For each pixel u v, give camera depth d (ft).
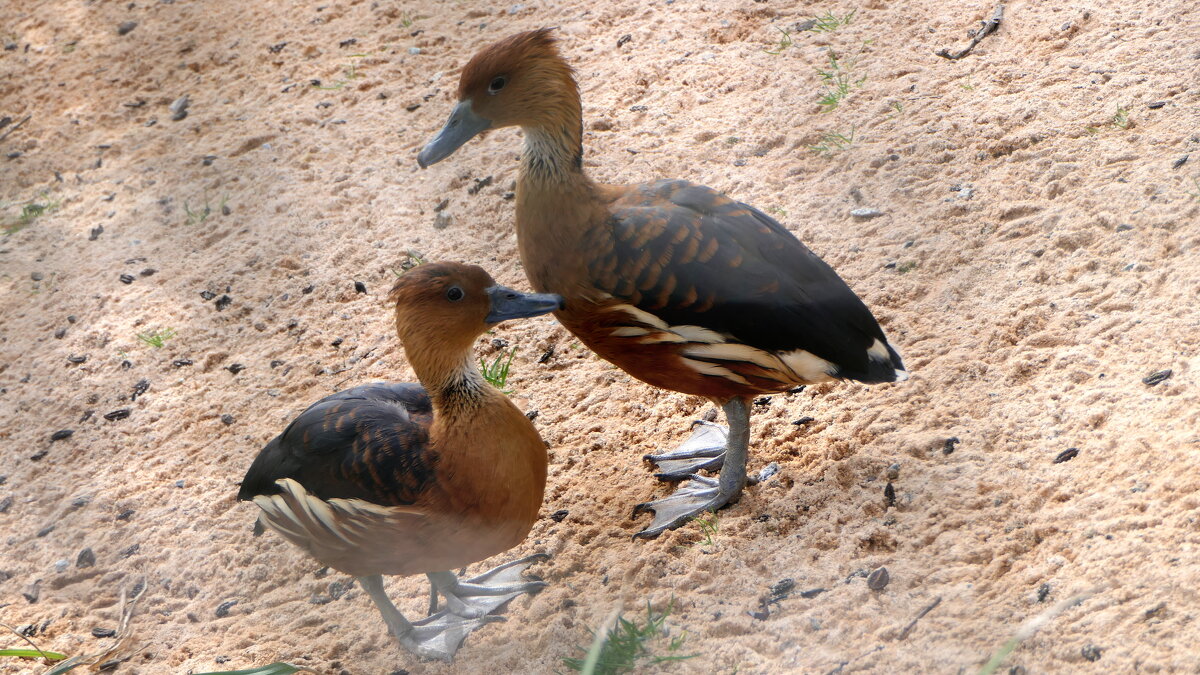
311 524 27.25
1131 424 28.37
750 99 47.06
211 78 59.77
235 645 29.94
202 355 42.11
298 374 40.22
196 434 38.65
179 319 43.96
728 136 45.29
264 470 28.53
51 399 41.65
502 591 30.12
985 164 39.91
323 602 31.30
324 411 27.99
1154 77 40.93
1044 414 29.91
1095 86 41.50
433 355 26.09
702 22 52.80
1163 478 26.35
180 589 32.71
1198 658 21.89
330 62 57.93
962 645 24.27
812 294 28.25
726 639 26.40
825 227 39.29
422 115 52.08
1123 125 39.14
